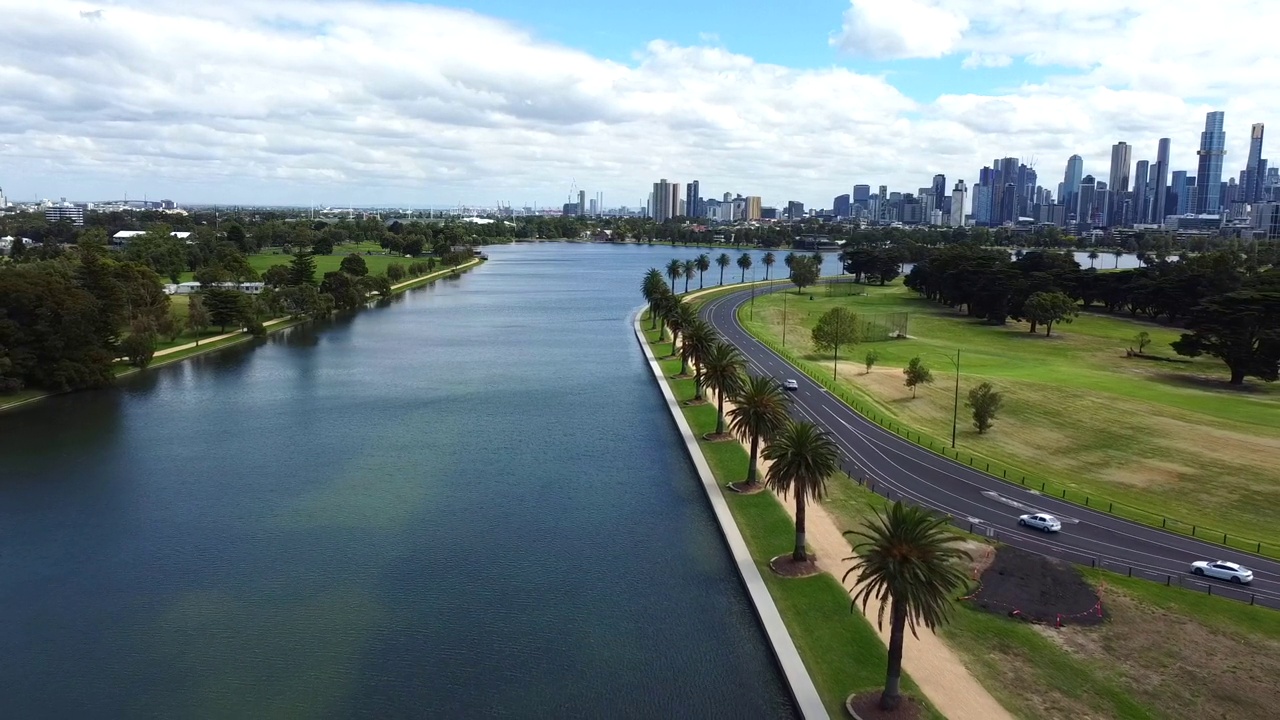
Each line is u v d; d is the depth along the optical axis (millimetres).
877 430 124625
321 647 68188
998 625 65875
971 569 75312
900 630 54688
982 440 122688
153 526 93562
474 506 99688
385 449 124062
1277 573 75625
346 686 62750
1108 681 58469
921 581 53812
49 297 160625
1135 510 92500
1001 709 55531
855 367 176125
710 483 103438
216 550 87125
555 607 74625
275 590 78062
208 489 105875
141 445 125875
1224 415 132625
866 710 55688
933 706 55938
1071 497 96000
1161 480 103812
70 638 69875
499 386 170750
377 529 92500
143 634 70375
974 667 60438
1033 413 134375
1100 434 122438
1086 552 79688
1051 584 72375
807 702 57344
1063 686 58000
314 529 92625
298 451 122938
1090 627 65500
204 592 77812
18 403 151375
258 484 107812
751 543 84250
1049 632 64875
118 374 180500
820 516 90375
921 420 134625
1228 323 161750
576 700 60906
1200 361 188375
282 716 59219
